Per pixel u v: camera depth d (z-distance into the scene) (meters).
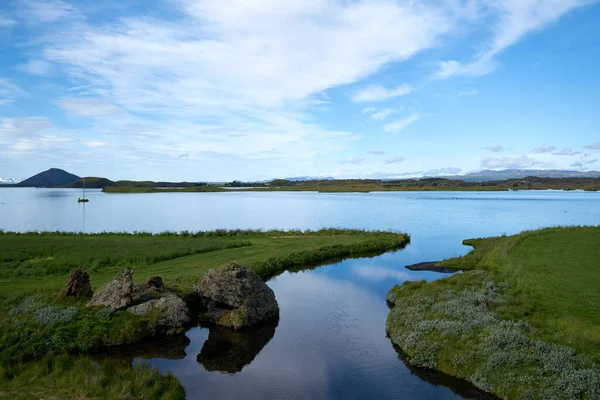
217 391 14.10
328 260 39.91
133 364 16.02
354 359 16.73
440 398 13.50
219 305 21.44
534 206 123.75
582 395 11.39
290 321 21.48
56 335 16.55
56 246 39.28
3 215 102.69
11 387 12.63
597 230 44.09
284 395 13.82
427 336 17.08
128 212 112.81
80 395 12.22
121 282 19.94
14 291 21.55
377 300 25.34
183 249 39.06
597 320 16.62
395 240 50.12
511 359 13.62
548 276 23.52
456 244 51.00
